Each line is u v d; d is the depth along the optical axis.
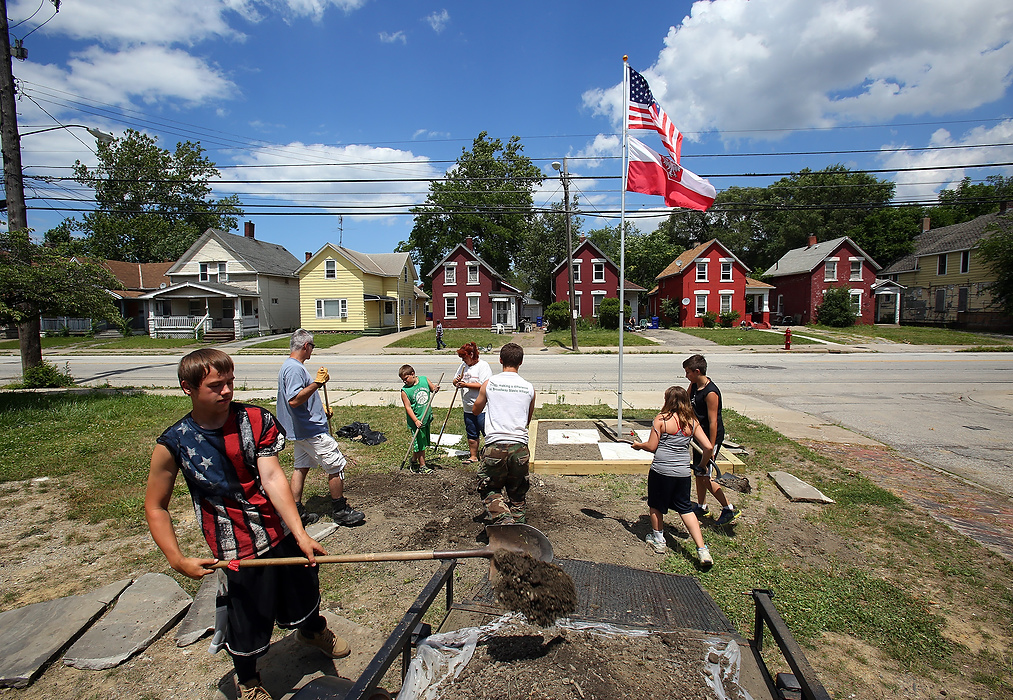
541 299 53.31
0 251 11.07
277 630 3.28
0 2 12.95
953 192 51.25
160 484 2.32
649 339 29.20
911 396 12.53
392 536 4.59
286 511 2.43
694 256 38.03
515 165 48.78
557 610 2.48
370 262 40.28
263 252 41.38
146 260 49.84
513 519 4.54
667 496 4.33
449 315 40.16
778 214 55.62
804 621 3.50
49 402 10.67
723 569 4.21
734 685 2.26
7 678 2.78
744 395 12.70
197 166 47.72
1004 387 13.77
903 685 2.95
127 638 3.15
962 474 6.82
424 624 2.52
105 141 14.39
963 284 35.94
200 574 2.34
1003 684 2.96
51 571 4.03
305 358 4.85
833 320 36.09
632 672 2.34
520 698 2.15
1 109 13.09
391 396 12.41
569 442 7.64
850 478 6.37
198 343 30.61
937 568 4.26
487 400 4.64
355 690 1.76
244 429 2.42
